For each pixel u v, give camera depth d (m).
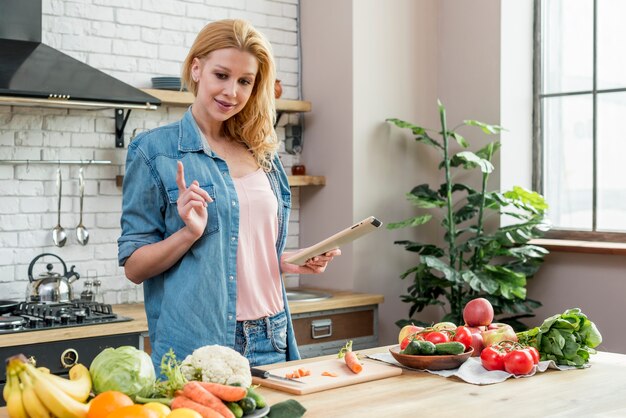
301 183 4.58
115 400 1.50
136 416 1.43
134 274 2.39
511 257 4.57
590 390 2.06
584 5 4.49
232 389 1.64
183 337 2.36
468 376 2.16
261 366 2.26
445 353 2.26
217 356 1.75
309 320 4.14
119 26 4.17
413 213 4.84
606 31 4.40
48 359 3.27
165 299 2.40
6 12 3.64
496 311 4.36
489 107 4.62
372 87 4.64
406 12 4.78
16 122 3.87
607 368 2.32
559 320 2.32
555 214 4.62
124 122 4.08
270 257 2.53
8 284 3.86
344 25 4.59
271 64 2.48
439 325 2.46
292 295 4.47
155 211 2.44
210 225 2.40
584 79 4.49
